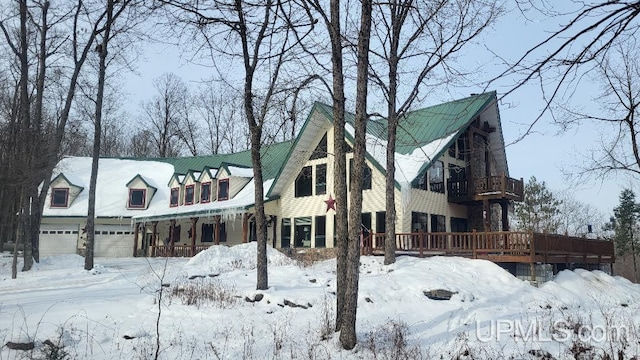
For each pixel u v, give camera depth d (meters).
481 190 27.53
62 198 38.78
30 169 23.19
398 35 17.98
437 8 15.23
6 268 23.95
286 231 31.45
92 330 9.67
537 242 19.58
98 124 23.75
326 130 30.14
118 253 37.91
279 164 35.03
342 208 10.17
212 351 8.75
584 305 16.39
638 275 55.66
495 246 20.31
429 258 19.97
